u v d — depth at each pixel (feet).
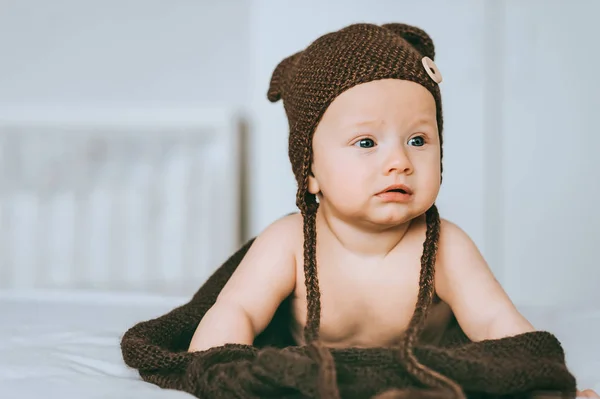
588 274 7.41
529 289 7.47
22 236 7.61
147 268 7.50
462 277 2.44
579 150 7.38
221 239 7.23
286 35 7.41
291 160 2.59
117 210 7.54
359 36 2.43
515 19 7.39
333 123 2.34
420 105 2.32
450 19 7.41
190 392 2.06
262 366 1.88
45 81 8.37
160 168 7.48
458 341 2.54
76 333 3.22
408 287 2.41
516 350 2.02
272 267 2.46
